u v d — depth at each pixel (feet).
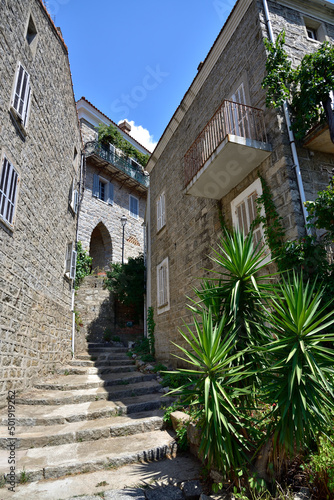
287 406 8.99
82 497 10.07
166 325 33.06
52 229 28.14
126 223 68.39
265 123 19.97
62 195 31.78
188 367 27.17
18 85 19.93
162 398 20.76
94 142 61.98
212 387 9.84
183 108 32.99
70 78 33.96
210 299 12.66
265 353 10.69
